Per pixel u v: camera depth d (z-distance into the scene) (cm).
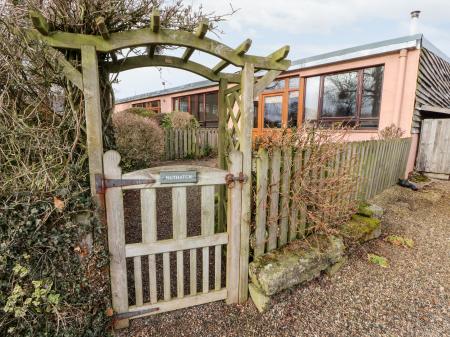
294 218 257
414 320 207
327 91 738
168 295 204
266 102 914
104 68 222
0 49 155
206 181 198
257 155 226
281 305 221
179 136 920
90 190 172
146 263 283
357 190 389
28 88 171
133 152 595
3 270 149
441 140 637
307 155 257
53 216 160
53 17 161
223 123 283
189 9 195
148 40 169
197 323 200
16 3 160
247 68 200
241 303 224
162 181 184
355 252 305
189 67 260
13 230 148
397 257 300
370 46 605
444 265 285
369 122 654
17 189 152
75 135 178
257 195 223
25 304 156
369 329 198
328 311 216
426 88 639
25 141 165
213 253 304
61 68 159
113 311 186
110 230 177
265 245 241
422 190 560
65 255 164
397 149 546
